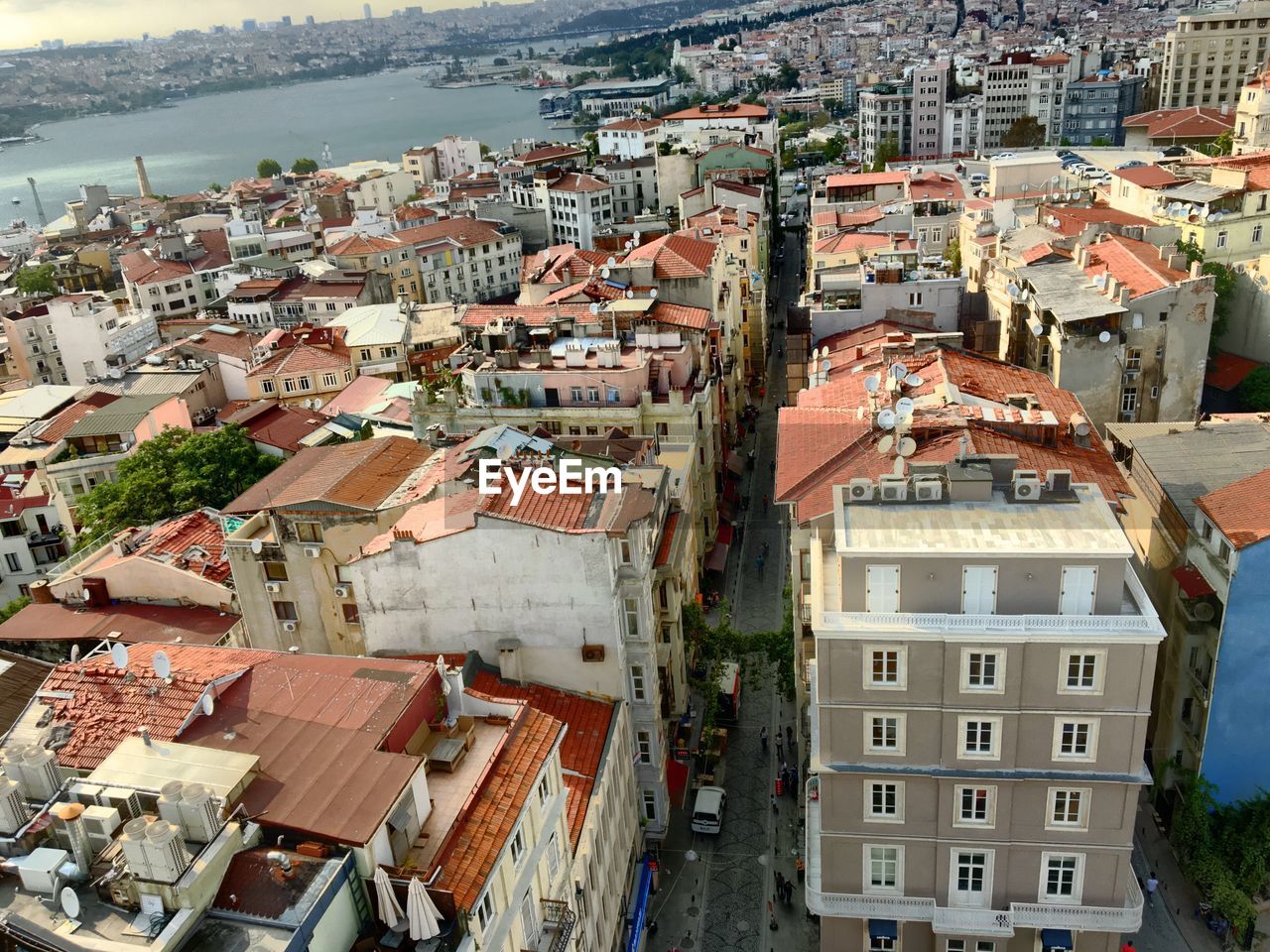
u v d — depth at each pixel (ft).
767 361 525.75
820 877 168.25
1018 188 473.67
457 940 114.11
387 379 464.65
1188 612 192.85
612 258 395.75
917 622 149.79
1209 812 189.57
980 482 160.76
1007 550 146.82
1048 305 277.23
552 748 147.02
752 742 249.14
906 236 427.74
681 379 305.12
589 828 165.17
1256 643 177.06
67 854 111.04
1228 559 177.47
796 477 201.26
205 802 109.81
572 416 294.87
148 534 251.60
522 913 136.46
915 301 315.17
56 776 123.44
